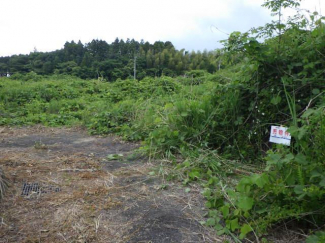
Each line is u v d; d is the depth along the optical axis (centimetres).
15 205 270
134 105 670
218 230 233
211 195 287
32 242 216
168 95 764
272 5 357
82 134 594
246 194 234
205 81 672
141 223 245
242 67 395
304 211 223
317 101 334
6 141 522
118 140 531
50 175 345
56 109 859
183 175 342
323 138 229
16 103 910
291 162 237
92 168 373
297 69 369
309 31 367
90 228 237
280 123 360
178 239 224
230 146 393
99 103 849
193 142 423
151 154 413
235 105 404
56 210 262
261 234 221
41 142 518
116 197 291
